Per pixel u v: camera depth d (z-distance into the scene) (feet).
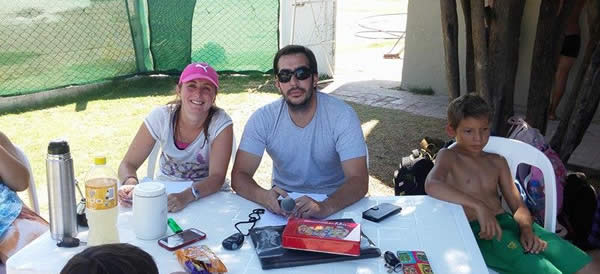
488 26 15.39
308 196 8.42
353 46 42.86
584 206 10.90
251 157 9.70
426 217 7.86
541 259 8.33
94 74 27.35
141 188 7.10
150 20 28.73
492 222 8.30
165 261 6.57
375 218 7.69
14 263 6.52
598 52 14.12
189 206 8.30
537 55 15.52
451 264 6.54
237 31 29.86
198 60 30.19
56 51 25.71
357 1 76.69
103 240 6.73
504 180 9.40
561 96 22.04
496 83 14.98
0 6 23.84
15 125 22.13
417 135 20.84
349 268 6.43
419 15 26.89
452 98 16.35
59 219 6.97
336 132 9.48
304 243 6.63
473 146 9.27
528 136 12.21
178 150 10.19
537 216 10.74
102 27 27.25
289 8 29.58
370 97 26.78
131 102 25.62
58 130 21.49
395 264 6.40
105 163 7.08
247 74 30.71
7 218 8.99
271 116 9.68
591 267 8.57
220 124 10.03
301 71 9.01
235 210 8.16
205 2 29.14
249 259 6.66
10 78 24.52
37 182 16.38
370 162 18.02
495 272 8.55
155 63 29.63
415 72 27.73
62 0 25.48
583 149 19.45
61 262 6.53
